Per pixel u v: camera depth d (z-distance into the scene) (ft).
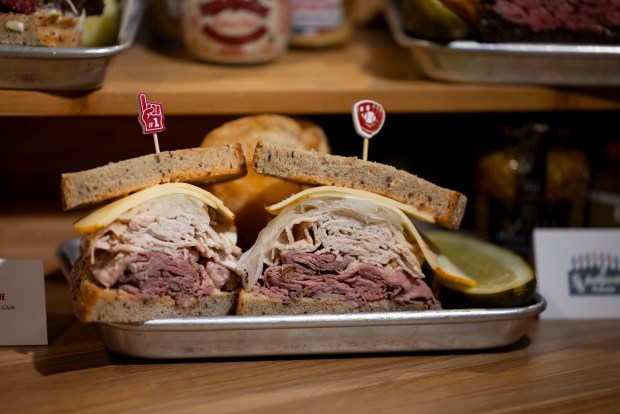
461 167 3.49
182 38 3.11
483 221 3.05
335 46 3.38
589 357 2.47
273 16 3.00
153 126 2.37
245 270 2.34
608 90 2.86
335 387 2.27
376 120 2.47
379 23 3.74
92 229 2.23
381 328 2.32
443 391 2.27
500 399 2.25
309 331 2.31
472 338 2.38
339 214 2.35
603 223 3.09
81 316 2.26
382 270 2.36
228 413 2.16
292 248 2.33
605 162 3.32
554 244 2.77
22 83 2.55
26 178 3.34
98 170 2.25
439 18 2.79
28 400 2.20
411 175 2.37
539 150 2.96
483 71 2.81
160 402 2.20
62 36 2.52
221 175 2.34
